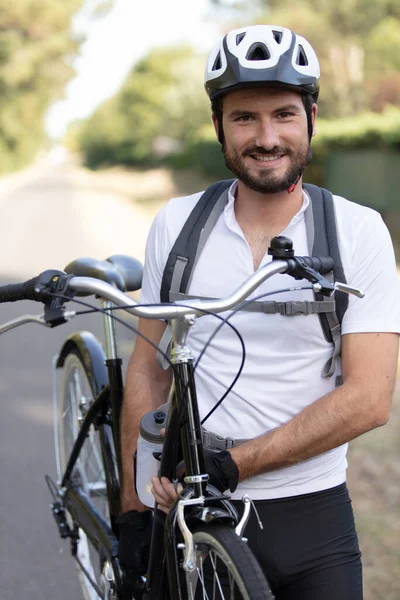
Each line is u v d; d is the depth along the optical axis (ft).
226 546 6.58
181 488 7.41
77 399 11.34
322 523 7.69
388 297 7.59
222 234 7.96
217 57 7.75
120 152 279.69
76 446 10.64
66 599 12.04
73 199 110.01
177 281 7.94
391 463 16.08
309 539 7.64
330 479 7.75
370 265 7.59
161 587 7.89
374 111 116.57
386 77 116.26
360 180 64.03
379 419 7.40
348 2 111.04
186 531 6.84
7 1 193.26
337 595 7.54
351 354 7.53
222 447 7.65
